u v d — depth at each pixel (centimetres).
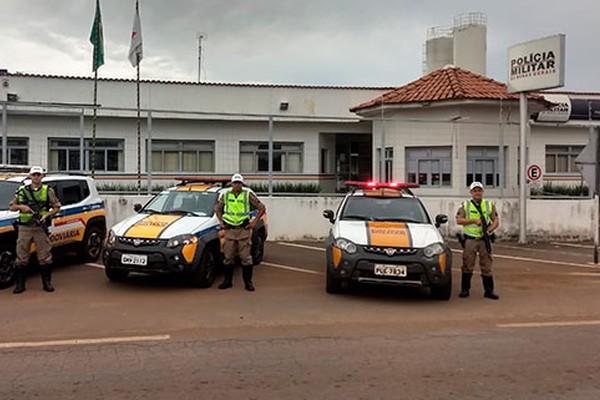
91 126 2152
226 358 527
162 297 793
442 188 1814
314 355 540
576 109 2403
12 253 844
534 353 555
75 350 547
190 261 827
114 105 2173
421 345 580
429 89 1881
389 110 1903
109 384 456
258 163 2341
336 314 714
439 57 2617
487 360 531
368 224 851
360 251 777
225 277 869
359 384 462
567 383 471
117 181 2075
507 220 1546
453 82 1866
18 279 811
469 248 830
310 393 441
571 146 2497
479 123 1606
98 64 1781
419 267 766
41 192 813
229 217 857
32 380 464
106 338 589
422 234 810
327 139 2439
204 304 754
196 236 844
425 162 1852
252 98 2322
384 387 456
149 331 619
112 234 848
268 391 444
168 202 969
